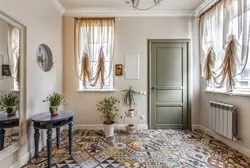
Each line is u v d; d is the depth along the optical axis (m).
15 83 2.07
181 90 3.76
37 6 2.57
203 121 3.62
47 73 2.96
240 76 2.53
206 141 3.01
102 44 3.60
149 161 2.28
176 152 2.56
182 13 3.69
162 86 3.76
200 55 3.61
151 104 3.76
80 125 3.71
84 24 3.64
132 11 3.64
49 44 3.01
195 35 3.71
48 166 2.07
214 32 3.08
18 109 2.11
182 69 3.74
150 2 3.28
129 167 2.12
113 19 3.65
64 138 3.15
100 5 3.41
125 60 3.71
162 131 3.58
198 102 3.74
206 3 3.29
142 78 3.72
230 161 2.28
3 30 1.86
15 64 2.07
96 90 3.70
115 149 2.66
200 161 2.28
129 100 3.65
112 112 3.70
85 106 3.72
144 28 3.71
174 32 3.72
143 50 3.72
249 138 2.37
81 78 3.64
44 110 2.83
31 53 2.41
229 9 2.65
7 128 1.92
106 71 3.68
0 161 1.80
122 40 3.71
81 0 3.19
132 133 3.44
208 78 3.20
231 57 2.54
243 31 2.30
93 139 3.10
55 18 3.29
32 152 2.39
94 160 2.30
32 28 2.43
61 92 3.61
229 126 2.63
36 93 2.56
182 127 3.75
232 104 2.70
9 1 1.91
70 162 2.25
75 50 3.65
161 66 3.75
